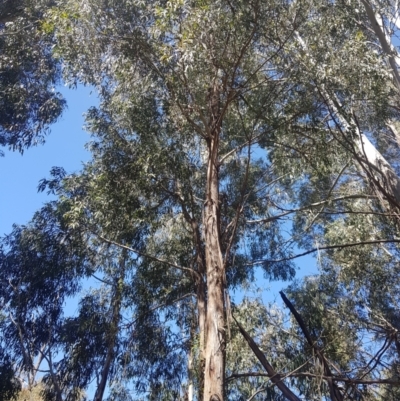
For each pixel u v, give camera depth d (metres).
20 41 13.79
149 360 12.22
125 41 9.75
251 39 9.16
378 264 12.23
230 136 10.57
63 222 12.73
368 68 9.12
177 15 8.70
